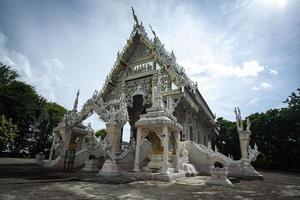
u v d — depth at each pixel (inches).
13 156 1541.6
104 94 968.3
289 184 476.1
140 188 323.3
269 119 1354.6
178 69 866.1
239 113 713.6
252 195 306.2
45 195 240.5
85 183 354.9
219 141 1743.4
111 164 497.7
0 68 1515.7
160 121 482.0
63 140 776.9
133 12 980.6
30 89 1547.7
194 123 948.0
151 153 561.0
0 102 1331.2
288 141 1309.1
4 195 231.9
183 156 642.8
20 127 1497.3
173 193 290.5
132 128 992.2
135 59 970.1
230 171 651.5
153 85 840.9
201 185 397.1
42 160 832.9
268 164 1376.7
